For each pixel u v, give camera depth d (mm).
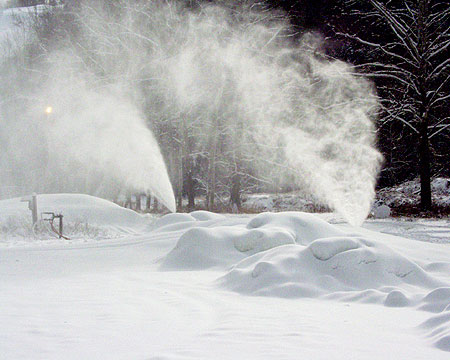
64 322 5809
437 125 33625
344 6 40469
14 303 7055
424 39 32875
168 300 7371
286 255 8867
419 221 25609
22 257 13883
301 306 6887
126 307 6809
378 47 35219
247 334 4988
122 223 23891
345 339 4773
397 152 38656
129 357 4176
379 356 4113
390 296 7062
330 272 8539
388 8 38125
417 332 5137
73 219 23203
